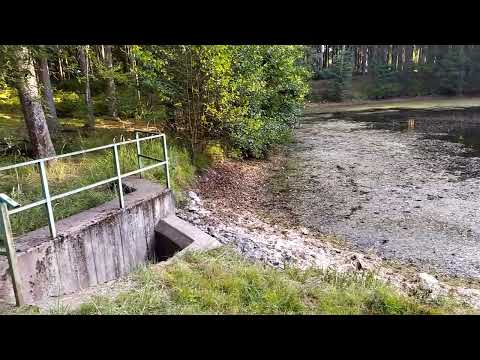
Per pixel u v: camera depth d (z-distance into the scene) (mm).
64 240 5594
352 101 47656
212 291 5152
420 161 15852
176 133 12492
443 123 26906
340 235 9000
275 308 4926
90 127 15086
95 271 6176
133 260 7082
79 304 4672
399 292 5984
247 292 5211
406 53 52719
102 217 6340
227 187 11789
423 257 7906
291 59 16281
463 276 7164
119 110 17422
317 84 51906
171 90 11547
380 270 7102
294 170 14812
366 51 56250
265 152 16703
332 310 4977
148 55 11320
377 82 51719
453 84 47656
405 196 11523
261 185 12766
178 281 5270
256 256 6793
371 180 13289
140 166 8953
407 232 9086
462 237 8750
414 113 33688
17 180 8570
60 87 20328
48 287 5352
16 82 8891
